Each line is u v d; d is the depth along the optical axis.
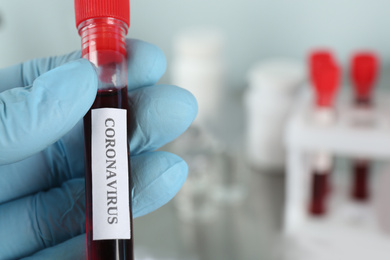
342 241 0.62
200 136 0.74
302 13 0.93
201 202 0.71
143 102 0.38
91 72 0.31
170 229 0.68
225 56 1.00
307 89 0.75
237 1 0.95
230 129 0.92
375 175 0.74
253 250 0.63
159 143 0.40
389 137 0.57
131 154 0.40
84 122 0.32
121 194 0.30
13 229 0.40
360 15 0.91
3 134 0.31
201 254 0.63
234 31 0.98
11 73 0.42
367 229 0.62
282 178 0.79
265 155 0.79
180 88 0.39
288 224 0.65
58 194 0.41
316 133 0.59
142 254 0.63
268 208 0.72
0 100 0.33
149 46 0.39
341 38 0.94
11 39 0.98
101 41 0.31
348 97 0.71
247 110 0.98
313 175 0.63
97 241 0.30
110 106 0.31
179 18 0.98
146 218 0.71
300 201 0.64
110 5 0.30
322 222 0.64
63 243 0.39
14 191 0.41
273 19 0.95
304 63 0.97
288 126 0.64
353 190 0.68
